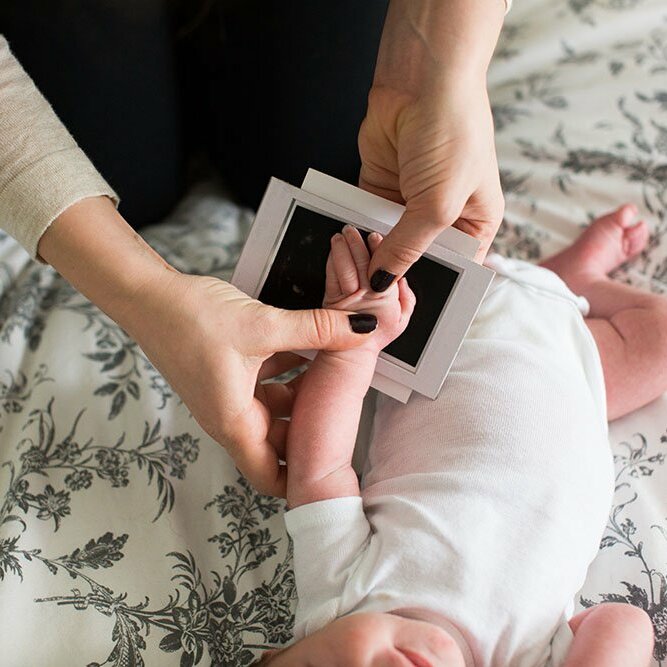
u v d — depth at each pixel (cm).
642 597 76
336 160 108
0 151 65
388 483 78
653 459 87
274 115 103
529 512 73
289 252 75
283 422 79
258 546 80
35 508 78
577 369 85
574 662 66
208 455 85
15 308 96
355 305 72
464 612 68
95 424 86
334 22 93
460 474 75
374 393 90
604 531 81
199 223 113
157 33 93
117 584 74
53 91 92
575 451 77
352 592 69
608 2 124
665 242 106
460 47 66
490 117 68
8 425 86
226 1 96
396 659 61
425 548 70
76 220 66
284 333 67
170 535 78
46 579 74
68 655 69
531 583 70
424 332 76
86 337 93
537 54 122
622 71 118
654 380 91
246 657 73
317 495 74
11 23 86
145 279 66
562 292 91
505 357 82
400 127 68
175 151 108
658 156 111
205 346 64
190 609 74
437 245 74
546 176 112
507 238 109
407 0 68
